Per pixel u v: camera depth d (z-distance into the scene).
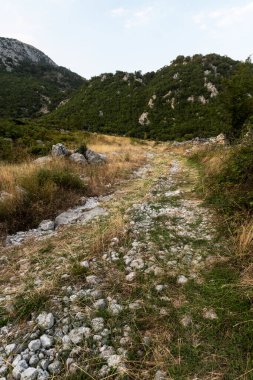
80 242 5.45
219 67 86.12
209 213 6.45
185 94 77.31
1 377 2.63
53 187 8.24
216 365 2.61
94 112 84.88
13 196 7.04
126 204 7.85
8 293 3.92
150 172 13.48
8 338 3.10
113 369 2.61
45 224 6.54
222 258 4.37
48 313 3.40
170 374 2.55
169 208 7.12
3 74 147.12
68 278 4.12
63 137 25.66
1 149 14.91
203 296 3.55
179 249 4.82
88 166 13.38
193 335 2.96
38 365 2.71
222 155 11.16
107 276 4.13
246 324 3.02
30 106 113.94
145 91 87.94
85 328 3.12
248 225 4.85
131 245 5.04
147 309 3.39
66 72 191.38
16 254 5.22
